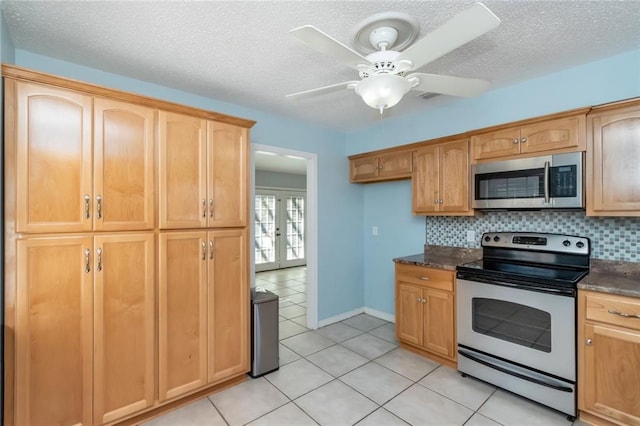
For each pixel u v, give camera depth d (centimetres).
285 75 238
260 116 317
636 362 172
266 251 723
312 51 203
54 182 167
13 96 156
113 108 185
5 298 155
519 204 238
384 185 390
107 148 183
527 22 173
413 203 315
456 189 279
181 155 212
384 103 158
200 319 221
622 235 220
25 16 163
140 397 195
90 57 208
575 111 211
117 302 187
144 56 207
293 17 166
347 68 227
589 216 218
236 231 240
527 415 202
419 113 328
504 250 276
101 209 180
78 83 172
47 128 165
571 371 194
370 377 251
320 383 243
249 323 250
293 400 221
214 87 259
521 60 219
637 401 172
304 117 337
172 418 202
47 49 197
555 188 220
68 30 177
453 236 320
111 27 174
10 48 181
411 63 152
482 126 281
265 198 723
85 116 175
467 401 217
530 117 252
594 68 222
